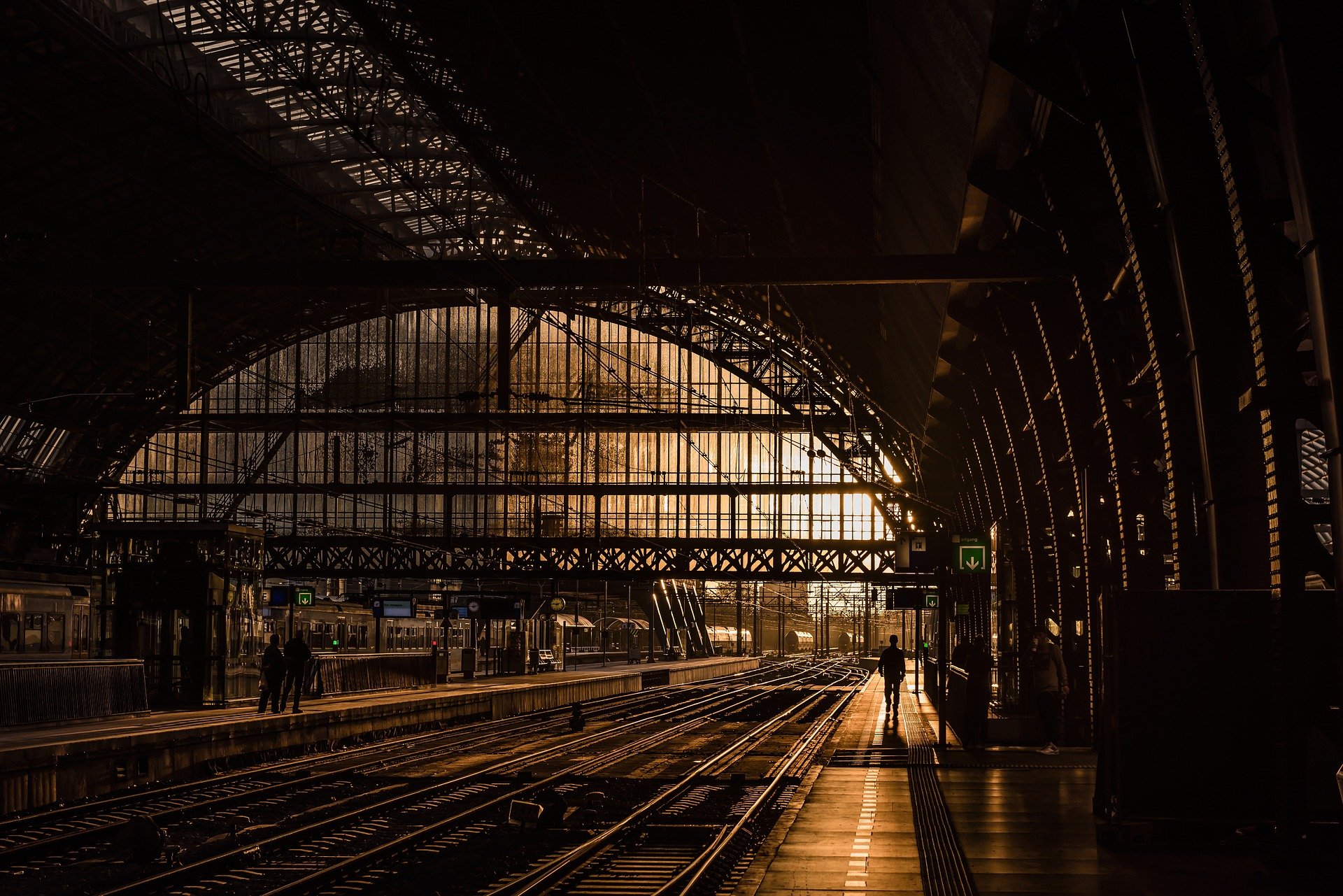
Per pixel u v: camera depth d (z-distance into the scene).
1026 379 24.38
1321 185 8.91
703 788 19.81
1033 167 17.47
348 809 17.69
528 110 34.22
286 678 29.22
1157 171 12.31
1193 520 13.83
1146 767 11.45
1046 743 20.92
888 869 10.95
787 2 21.58
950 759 20.56
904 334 34.16
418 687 44.44
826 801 15.68
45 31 37.06
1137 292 17.33
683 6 24.56
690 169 33.25
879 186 25.98
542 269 24.89
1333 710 10.29
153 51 38.69
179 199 49.44
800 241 34.31
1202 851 11.34
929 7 15.75
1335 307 8.92
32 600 31.53
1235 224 10.46
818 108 25.08
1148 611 11.52
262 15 37.19
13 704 21.97
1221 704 11.37
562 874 12.29
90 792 19.52
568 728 34.44
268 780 21.17
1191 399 13.91
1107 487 20.62
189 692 29.08
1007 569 31.73
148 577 29.33
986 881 10.28
